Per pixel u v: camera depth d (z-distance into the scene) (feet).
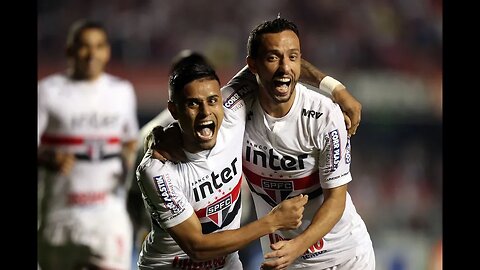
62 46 220.84
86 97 84.53
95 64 84.58
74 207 84.02
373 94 219.41
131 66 221.05
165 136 54.44
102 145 84.94
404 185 199.11
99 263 84.48
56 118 83.71
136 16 232.32
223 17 237.25
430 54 233.55
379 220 191.93
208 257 53.62
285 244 52.95
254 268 120.37
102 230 84.23
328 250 60.08
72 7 227.81
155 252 57.57
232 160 55.47
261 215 60.59
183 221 53.62
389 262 160.35
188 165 54.24
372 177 200.54
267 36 52.65
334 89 57.47
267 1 238.07
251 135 56.49
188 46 233.35
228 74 231.91
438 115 212.23
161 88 217.56
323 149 55.57
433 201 197.36
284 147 55.88
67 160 82.58
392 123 209.97
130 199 73.82
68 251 84.53
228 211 56.59
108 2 231.30
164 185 53.31
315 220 54.95
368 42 234.17
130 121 87.15
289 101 54.85
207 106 51.78
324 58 232.94
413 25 237.86
